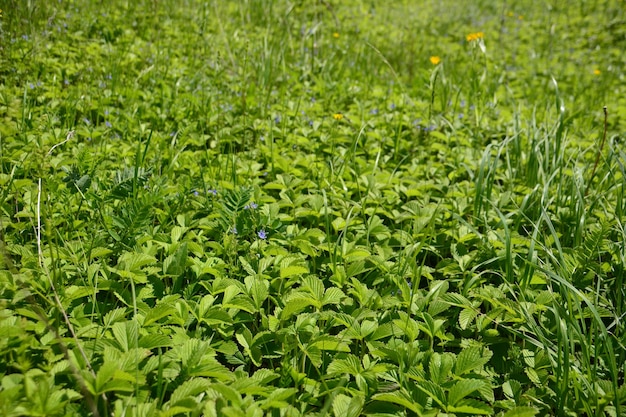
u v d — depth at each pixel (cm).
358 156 420
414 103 510
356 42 753
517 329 243
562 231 324
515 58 785
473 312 244
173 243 264
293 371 200
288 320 239
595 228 311
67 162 322
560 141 370
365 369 211
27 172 304
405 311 251
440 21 990
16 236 263
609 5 1071
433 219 244
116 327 203
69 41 540
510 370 229
